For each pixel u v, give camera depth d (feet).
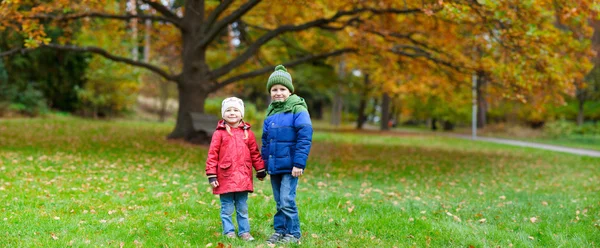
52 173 23.38
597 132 89.97
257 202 18.24
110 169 26.04
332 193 21.31
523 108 107.04
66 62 76.89
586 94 97.91
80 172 24.21
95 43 62.90
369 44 43.98
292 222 13.00
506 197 22.52
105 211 15.97
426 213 17.58
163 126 72.69
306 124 12.58
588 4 26.91
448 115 125.29
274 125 12.96
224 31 62.75
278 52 64.13
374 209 17.97
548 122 104.78
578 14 28.17
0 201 16.44
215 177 12.78
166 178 24.02
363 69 68.74
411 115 157.69
